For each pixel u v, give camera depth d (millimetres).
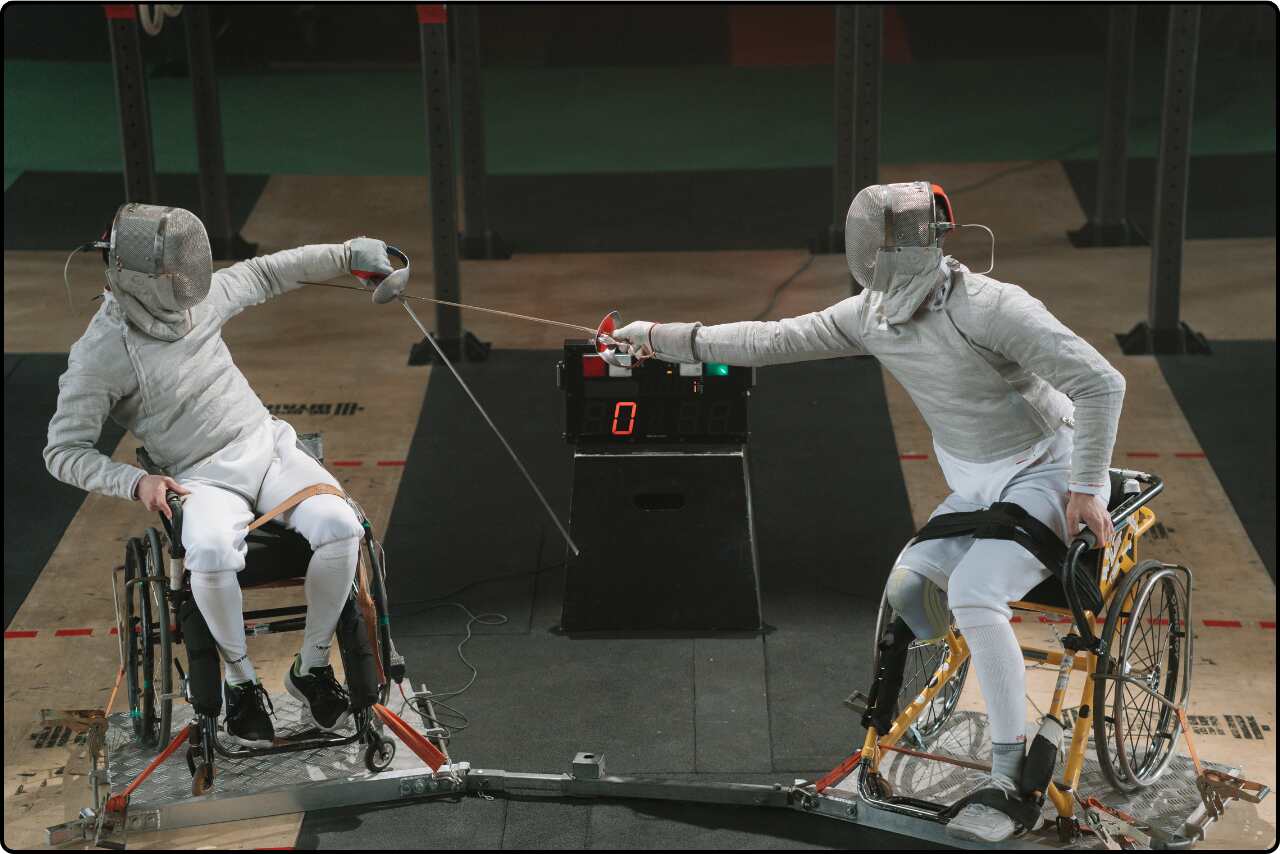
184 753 5434
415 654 6262
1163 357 9297
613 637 6398
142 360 5062
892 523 7355
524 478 7852
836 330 5133
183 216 4977
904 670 5430
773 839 4949
